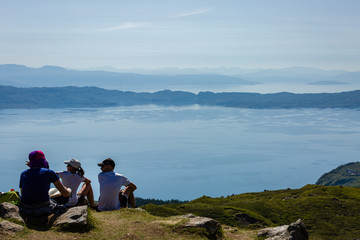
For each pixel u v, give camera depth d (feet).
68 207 46.75
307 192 213.87
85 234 39.60
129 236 40.50
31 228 38.75
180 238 41.86
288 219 160.76
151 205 167.53
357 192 203.00
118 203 54.39
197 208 166.81
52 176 41.42
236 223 148.46
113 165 54.75
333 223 152.25
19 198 42.60
